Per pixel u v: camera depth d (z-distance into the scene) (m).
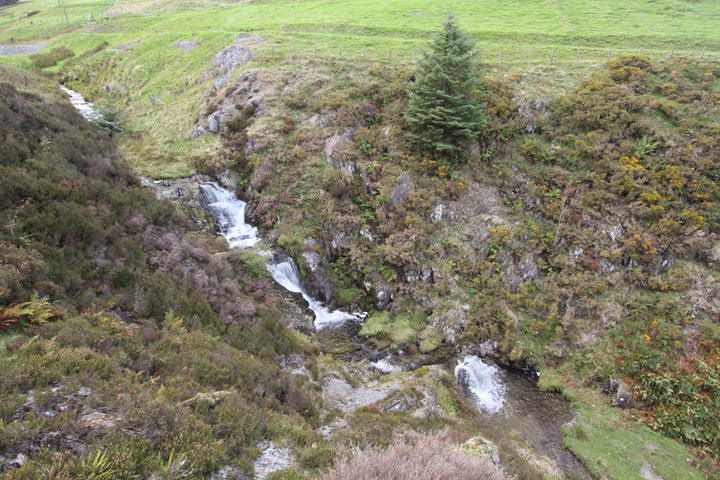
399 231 21.89
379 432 11.41
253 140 26.95
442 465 7.37
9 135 15.38
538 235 20.95
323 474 7.65
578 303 18.91
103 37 51.59
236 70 34.03
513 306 19.39
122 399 7.69
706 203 19.70
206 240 21.12
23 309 9.23
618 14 38.53
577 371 17.39
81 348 8.89
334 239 22.92
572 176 22.23
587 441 14.32
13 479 5.26
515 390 16.97
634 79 25.84
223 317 15.59
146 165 26.38
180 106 33.44
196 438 7.78
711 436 14.09
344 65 31.88
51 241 12.74
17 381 7.04
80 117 21.61
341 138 26.00
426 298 20.47
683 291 18.38
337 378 15.70
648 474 13.10
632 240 19.42
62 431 6.48
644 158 21.66
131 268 14.21
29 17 69.00
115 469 6.16
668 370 16.02
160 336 12.06
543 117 24.88
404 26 39.44
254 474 7.99
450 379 16.70
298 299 20.88
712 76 25.25
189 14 55.88
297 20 44.72
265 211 24.23
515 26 37.53
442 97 22.12
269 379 12.58
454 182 22.66
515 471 11.27
